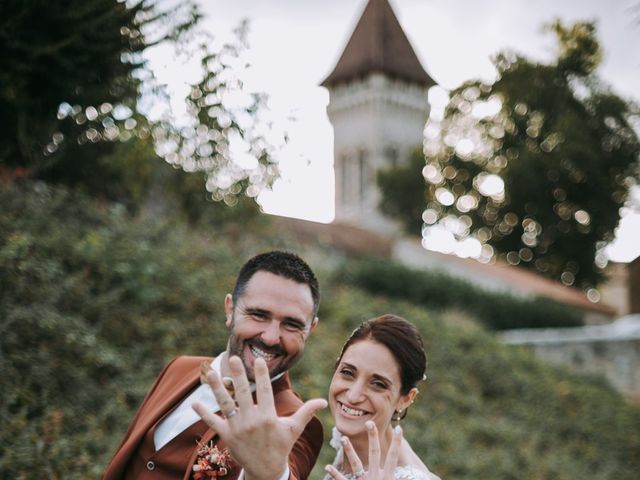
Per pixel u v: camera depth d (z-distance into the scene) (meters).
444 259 28.22
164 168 9.17
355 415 2.54
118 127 7.69
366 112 59.12
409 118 60.38
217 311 7.37
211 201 9.73
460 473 7.88
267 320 2.53
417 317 12.00
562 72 33.50
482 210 34.97
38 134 6.89
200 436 2.61
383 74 59.12
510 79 34.19
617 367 15.87
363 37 60.59
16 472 4.48
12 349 5.40
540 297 22.03
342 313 10.18
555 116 33.56
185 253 8.36
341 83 61.47
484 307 19.88
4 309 5.59
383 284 18.34
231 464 2.51
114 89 7.05
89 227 7.63
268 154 9.16
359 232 27.45
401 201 39.75
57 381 5.46
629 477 10.06
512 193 33.22
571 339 16.31
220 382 1.89
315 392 7.28
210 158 8.92
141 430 2.70
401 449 2.78
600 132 32.34
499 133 34.97
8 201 6.94
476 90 35.28
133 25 6.69
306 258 11.19
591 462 10.01
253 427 1.87
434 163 37.66
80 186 8.34
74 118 7.22
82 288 6.43
